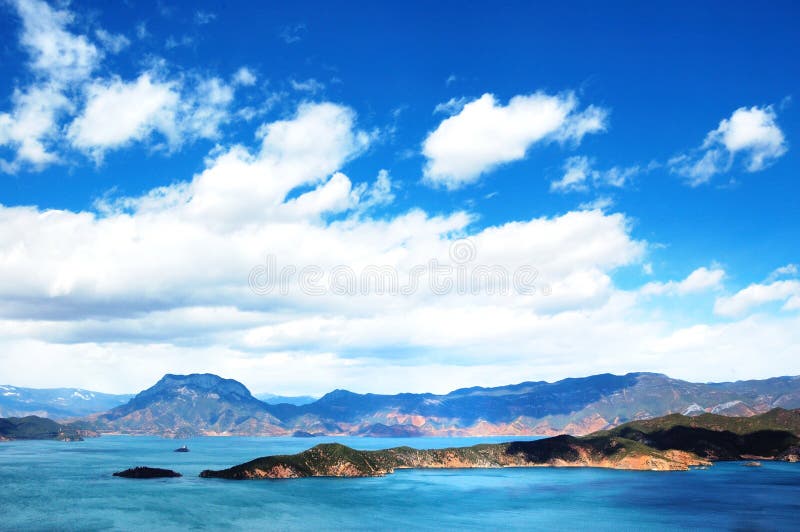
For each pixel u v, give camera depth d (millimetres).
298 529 189750
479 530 191500
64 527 187375
